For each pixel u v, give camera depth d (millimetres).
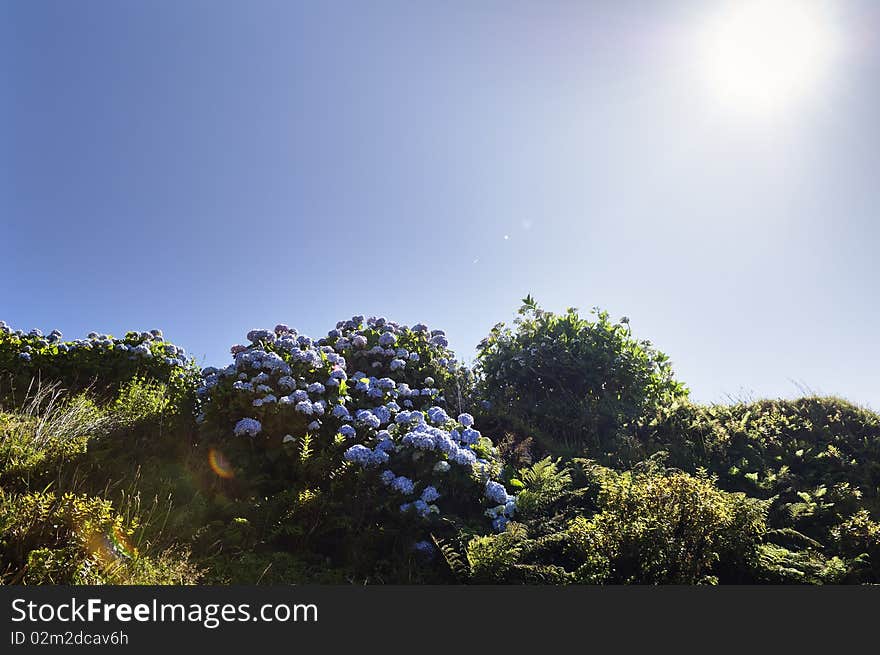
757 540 4531
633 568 4191
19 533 3559
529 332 10086
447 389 8859
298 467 5594
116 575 3607
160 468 5750
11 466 4668
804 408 8914
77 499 3807
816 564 4461
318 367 6824
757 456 7555
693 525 4148
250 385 6141
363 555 4605
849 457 7371
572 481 6391
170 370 9695
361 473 5223
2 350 8672
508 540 4176
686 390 10086
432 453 5441
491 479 5695
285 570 4379
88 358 9195
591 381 9195
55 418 6180
